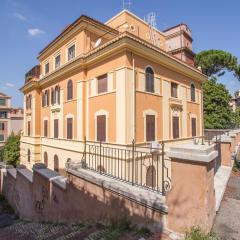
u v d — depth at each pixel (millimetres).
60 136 20875
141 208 5188
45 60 25156
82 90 17484
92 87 16922
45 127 24734
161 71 17531
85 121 17453
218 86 31984
